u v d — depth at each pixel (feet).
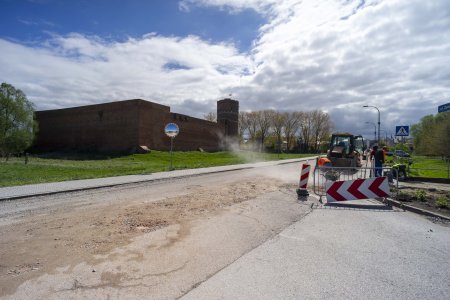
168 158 123.24
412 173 62.80
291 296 12.16
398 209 29.30
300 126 318.86
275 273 14.26
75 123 163.73
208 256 16.17
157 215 24.85
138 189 39.58
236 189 39.81
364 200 33.73
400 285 13.35
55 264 14.82
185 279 13.46
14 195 32.55
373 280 13.78
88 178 49.67
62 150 164.45
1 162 88.43
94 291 12.25
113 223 22.24
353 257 16.49
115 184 42.70
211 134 200.34
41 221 22.72
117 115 145.28
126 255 16.10
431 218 25.89
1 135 144.56
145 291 12.34
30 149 181.06
